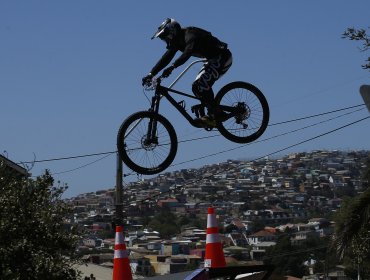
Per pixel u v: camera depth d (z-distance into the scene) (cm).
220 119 1270
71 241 1750
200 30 1239
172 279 1376
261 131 1309
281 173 16875
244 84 1304
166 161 1256
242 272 1149
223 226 9962
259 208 12619
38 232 1672
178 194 13375
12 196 1677
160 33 1239
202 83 1248
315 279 5578
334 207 12600
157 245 7519
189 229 9506
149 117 1245
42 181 1742
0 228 1608
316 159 18350
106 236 7788
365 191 1658
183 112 1249
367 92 762
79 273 1805
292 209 12650
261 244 7475
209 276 1109
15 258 1605
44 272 1638
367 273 3572
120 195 2545
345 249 1644
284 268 5912
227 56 1261
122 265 1606
